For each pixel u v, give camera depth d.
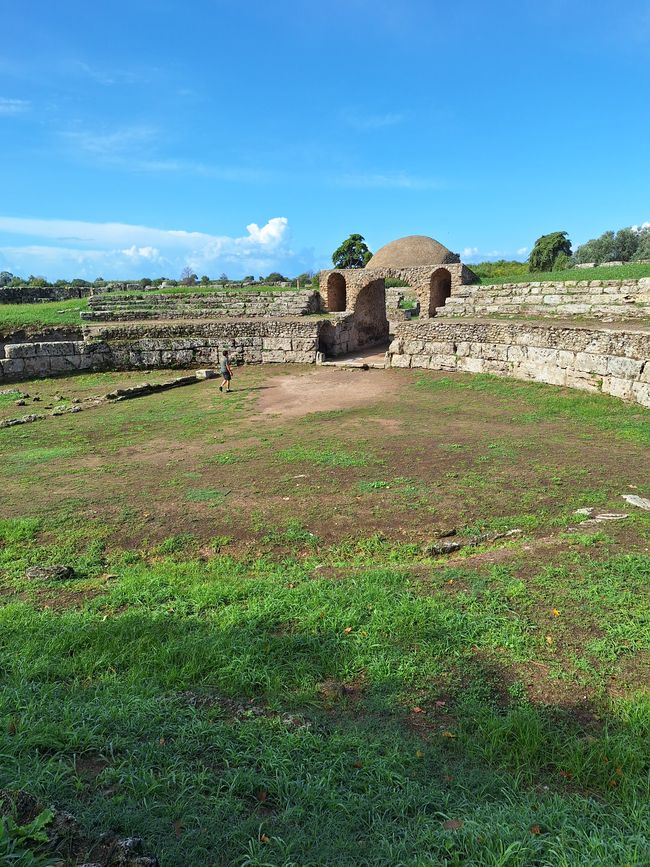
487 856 2.45
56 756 3.13
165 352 24.00
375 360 23.50
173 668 4.32
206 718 3.66
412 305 36.31
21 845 2.34
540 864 2.45
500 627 4.70
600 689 3.90
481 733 3.53
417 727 3.65
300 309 31.44
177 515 8.25
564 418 13.27
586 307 21.05
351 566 6.50
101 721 3.48
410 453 10.88
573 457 9.95
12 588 6.18
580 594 5.11
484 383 17.89
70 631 4.90
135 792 2.87
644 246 36.53
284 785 3.01
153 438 13.30
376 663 4.33
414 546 6.92
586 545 6.17
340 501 8.52
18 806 2.58
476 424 13.16
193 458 11.40
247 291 36.09
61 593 6.02
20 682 3.97
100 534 7.68
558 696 3.87
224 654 4.52
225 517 8.09
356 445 11.70
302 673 4.29
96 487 9.67
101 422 15.09
